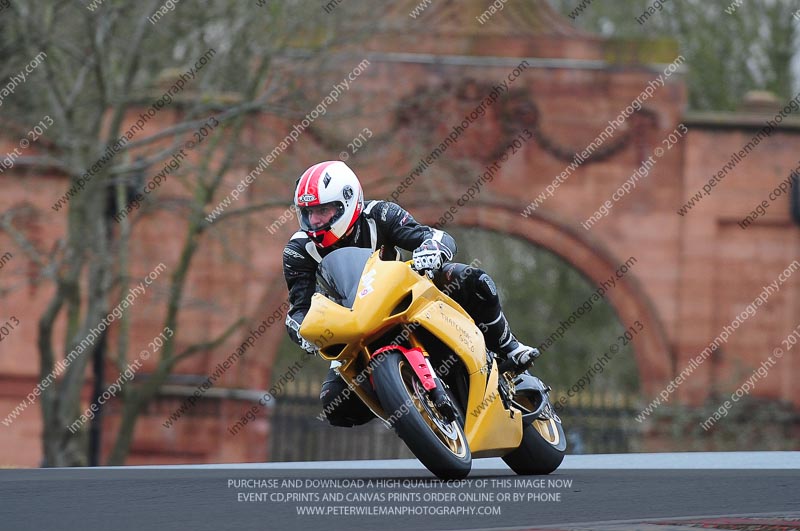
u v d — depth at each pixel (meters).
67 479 26.59
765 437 90.44
